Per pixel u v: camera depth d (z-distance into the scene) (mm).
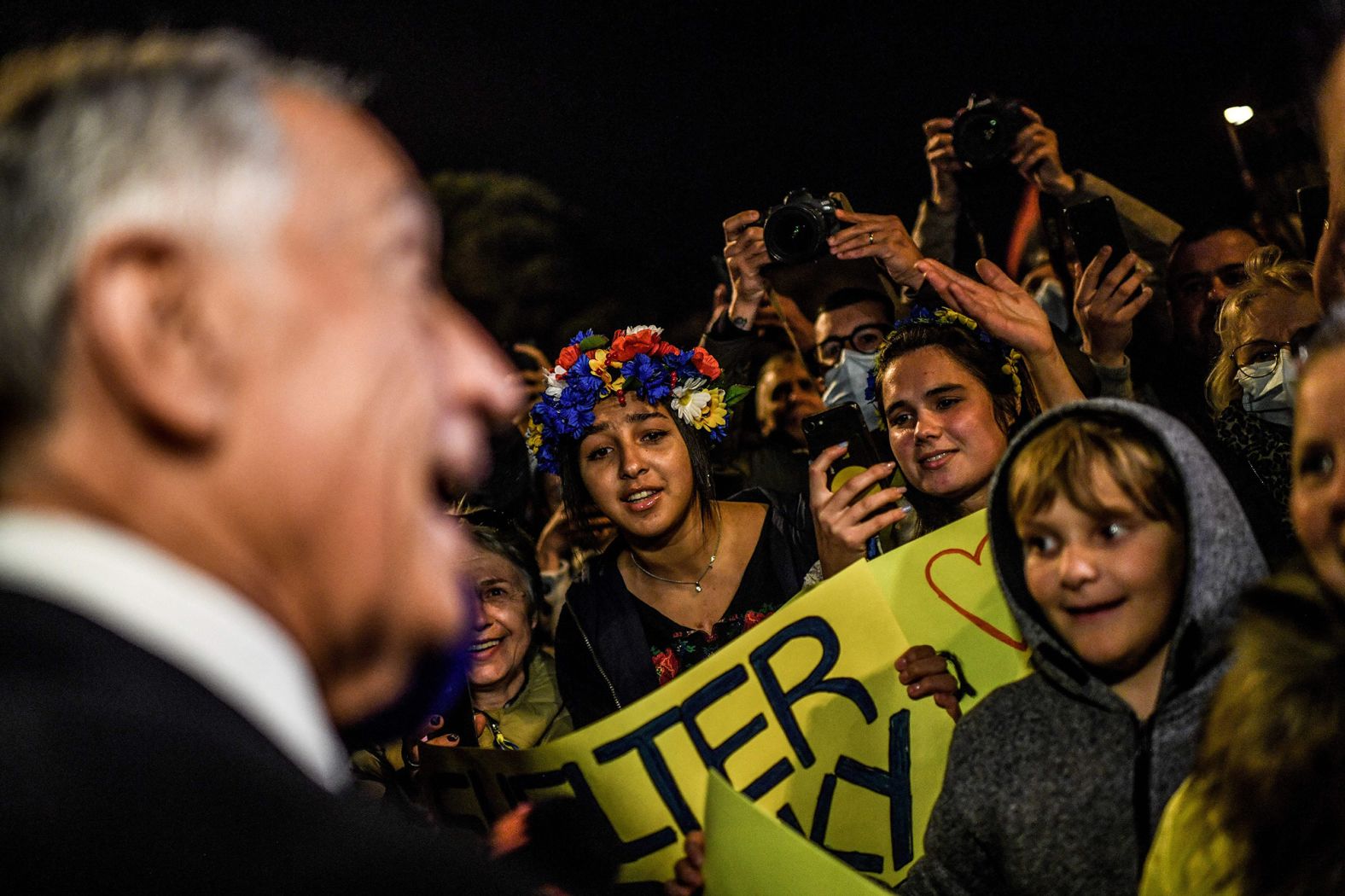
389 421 621
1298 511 1252
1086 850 1592
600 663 3002
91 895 475
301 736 575
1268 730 1167
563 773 2111
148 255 554
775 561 3059
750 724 2104
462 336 722
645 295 7523
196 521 568
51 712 502
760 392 4465
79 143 557
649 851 2066
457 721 2816
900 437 2852
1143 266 3256
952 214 4309
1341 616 1217
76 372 545
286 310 583
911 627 2162
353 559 611
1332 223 1438
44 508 549
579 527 3270
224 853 491
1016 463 1664
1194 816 1289
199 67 615
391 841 526
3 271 542
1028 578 1642
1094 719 1649
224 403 569
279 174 593
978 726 1737
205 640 549
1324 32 1395
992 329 2514
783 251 3678
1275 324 2592
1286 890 1151
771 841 1557
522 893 544
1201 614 1531
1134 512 1554
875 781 2105
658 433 3031
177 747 507
